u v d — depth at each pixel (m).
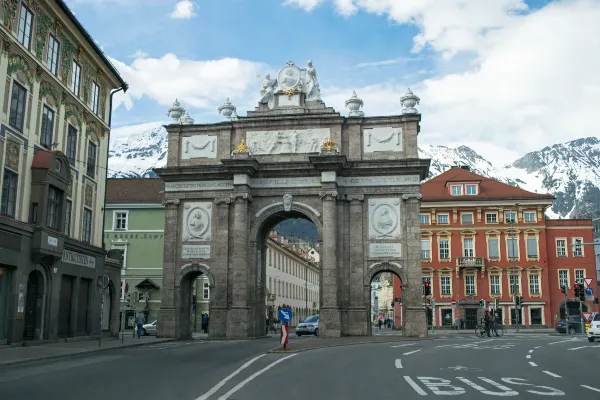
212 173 43.28
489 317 44.28
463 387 13.78
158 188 62.91
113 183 63.97
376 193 42.03
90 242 36.34
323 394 12.69
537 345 30.75
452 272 73.31
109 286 38.78
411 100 43.00
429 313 73.12
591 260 72.50
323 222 41.09
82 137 35.12
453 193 76.06
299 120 43.41
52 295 30.59
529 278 72.25
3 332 26.64
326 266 40.44
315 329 48.47
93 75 36.69
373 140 42.81
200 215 43.53
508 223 73.50
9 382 14.66
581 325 52.12
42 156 29.38
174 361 20.97
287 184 42.78
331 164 41.00
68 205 33.38
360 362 20.47
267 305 76.12
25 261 27.98
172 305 42.44
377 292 170.75
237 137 44.22
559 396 12.35
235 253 41.69
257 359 21.78
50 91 31.09
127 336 44.94
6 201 27.03
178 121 45.66
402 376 16.09
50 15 30.78
